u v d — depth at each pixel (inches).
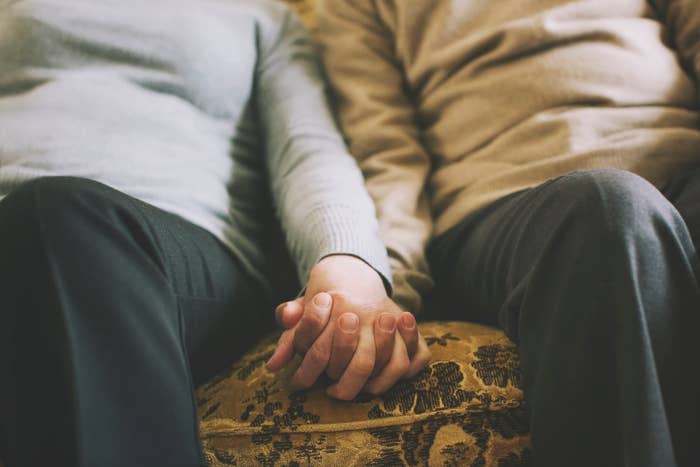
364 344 17.5
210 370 21.3
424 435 17.4
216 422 18.4
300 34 33.8
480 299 23.0
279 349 18.3
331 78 32.9
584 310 14.9
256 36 31.8
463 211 25.5
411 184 27.6
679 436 14.6
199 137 26.6
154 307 14.9
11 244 14.0
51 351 13.3
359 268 19.7
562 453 15.3
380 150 29.5
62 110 23.9
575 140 23.7
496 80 26.8
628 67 24.7
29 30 25.7
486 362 18.6
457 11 28.7
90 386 13.0
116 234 15.0
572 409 15.1
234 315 21.9
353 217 21.5
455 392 17.8
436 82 29.5
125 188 22.0
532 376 16.7
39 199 14.2
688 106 25.4
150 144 24.3
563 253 15.8
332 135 27.9
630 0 27.1
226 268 22.1
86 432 12.6
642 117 23.8
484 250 22.1
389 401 17.7
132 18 27.1
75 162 22.3
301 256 21.8
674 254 15.0
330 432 17.4
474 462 17.4
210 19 29.4
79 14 26.4
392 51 32.7
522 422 17.6
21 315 13.8
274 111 29.5
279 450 17.7
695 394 14.9
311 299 19.0
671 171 22.6
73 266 13.8
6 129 23.2
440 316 27.9
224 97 28.7
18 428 13.4
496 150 26.1
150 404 13.6
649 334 14.3
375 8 32.8
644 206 14.7
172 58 27.1
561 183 17.1
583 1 26.4
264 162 30.6
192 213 23.0
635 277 14.2
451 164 28.6
